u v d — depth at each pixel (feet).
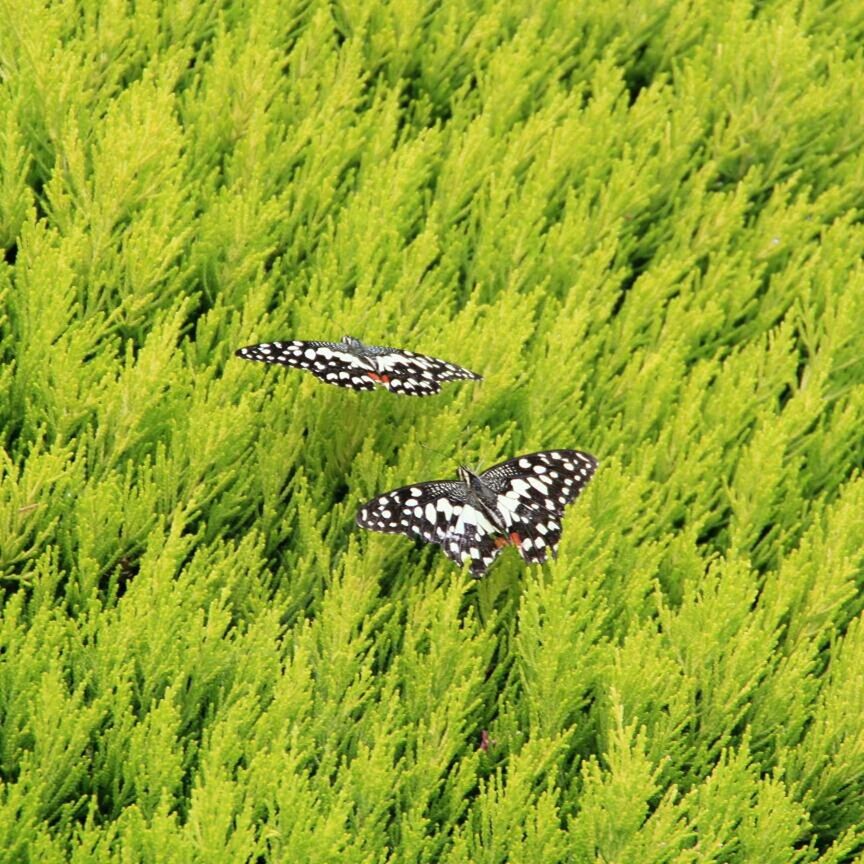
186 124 68.69
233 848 42.22
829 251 73.46
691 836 47.93
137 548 53.31
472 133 69.26
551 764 49.85
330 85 72.90
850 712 51.42
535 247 66.69
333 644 49.37
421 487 49.78
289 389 56.95
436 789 47.65
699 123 75.05
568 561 53.83
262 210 62.18
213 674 48.32
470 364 59.31
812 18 85.81
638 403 62.95
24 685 46.01
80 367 54.44
